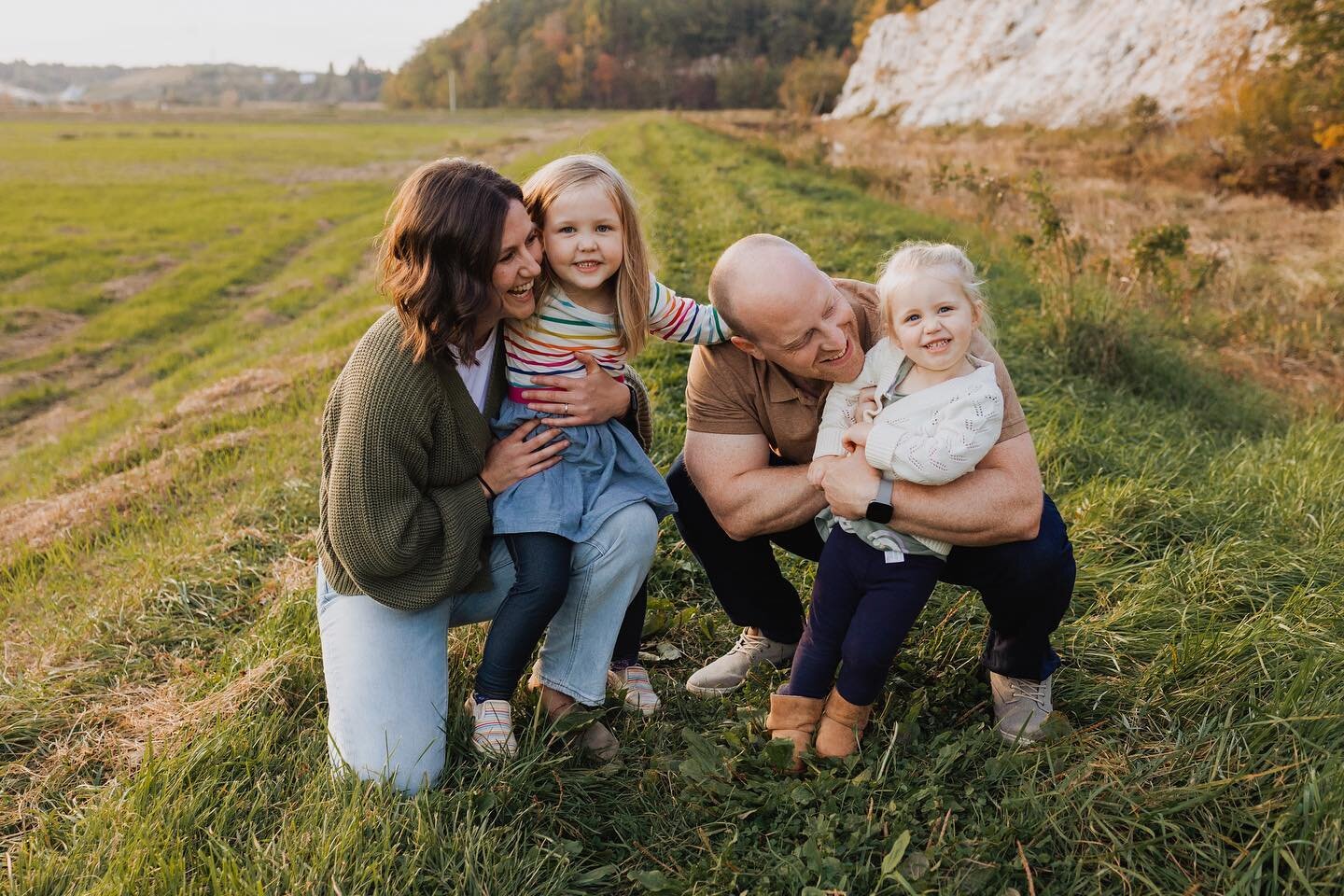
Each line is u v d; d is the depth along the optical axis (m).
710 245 11.66
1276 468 4.64
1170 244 9.23
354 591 2.62
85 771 2.84
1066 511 4.09
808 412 2.77
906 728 2.68
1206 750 2.54
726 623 3.47
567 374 2.65
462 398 2.55
